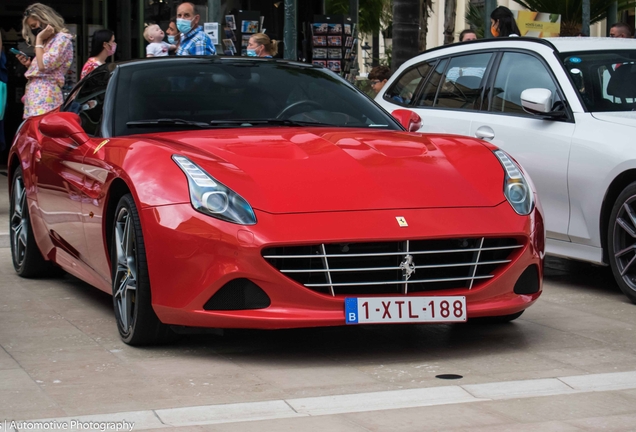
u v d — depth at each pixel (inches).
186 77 225.8
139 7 589.0
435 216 176.9
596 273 284.0
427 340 196.5
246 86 226.2
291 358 180.9
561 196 257.9
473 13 846.5
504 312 183.3
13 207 276.2
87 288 255.6
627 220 239.0
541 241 190.1
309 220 171.3
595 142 247.8
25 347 188.7
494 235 179.2
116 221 193.6
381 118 228.2
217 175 178.1
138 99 218.2
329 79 238.2
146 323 183.6
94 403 150.6
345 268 171.6
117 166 192.7
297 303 170.7
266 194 175.3
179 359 179.6
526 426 137.9
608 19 711.7
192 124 211.9
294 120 218.8
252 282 170.4
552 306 235.1
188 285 173.0
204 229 171.3
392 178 183.8
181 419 140.3
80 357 180.7
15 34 565.3
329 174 182.2
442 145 204.2
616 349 189.5
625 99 264.4
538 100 258.4
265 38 434.9
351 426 137.3
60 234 235.1
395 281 173.9
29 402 150.8
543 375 169.0
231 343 192.4
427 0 693.9
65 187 225.5
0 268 288.4
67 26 567.8
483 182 189.3
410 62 335.3
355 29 629.9
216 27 486.9
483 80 295.4
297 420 140.0
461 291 178.9
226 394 156.3
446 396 153.3
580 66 270.7
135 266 184.4
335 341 194.9
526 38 290.7
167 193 177.9
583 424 139.3
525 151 268.4
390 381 164.9
